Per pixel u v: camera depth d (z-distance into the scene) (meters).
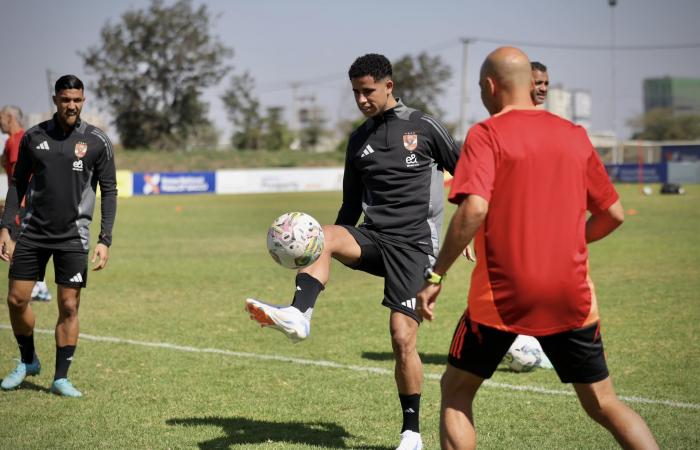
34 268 7.88
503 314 4.50
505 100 4.70
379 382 8.27
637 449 4.54
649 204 38.53
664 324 11.08
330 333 10.97
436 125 6.40
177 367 8.94
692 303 12.78
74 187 7.75
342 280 16.53
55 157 7.68
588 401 4.68
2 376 8.61
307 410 7.25
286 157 80.44
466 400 4.75
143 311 12.80
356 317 12.20
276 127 91.44
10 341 10.48
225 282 16.16
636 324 11.10
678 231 25.41
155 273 17.47
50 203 7.71
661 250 20.47
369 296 14.35
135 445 6.23
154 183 56.56
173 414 7.12
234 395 7.77
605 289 14.43
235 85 90.06
